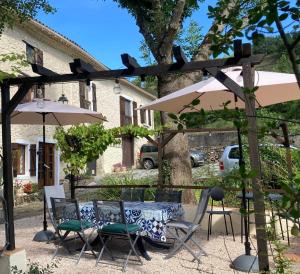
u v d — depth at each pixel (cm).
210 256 591
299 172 207
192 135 2336
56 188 752
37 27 1541
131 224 568
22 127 1555
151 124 3177
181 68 451
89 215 622
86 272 525
